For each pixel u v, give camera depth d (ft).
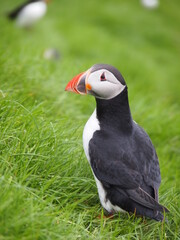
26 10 65.36
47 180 18.49
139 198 17.47
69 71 35.55
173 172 28.58
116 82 18.80
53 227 15.93
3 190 15.89
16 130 19.79
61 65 38.17
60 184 19.02
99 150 18.74
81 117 28.94
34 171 18.80
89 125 19.89
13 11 66.03
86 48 66.59
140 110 35.19
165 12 113.29
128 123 19.53
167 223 19.44
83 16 91.09
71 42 68.13
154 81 64.34
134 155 18.74
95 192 20.40
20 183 16.76
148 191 18.26
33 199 16.93
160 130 33.32
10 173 17.31
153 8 109.60
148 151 19.36
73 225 17.03
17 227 14.90
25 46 39.34
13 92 24.38
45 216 16.06
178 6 126.52
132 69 63.98
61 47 65.05
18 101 22.80
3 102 20.84
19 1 81.00
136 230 18.94
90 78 18.75
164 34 93.76
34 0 67.26
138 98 39.24
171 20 109.29
